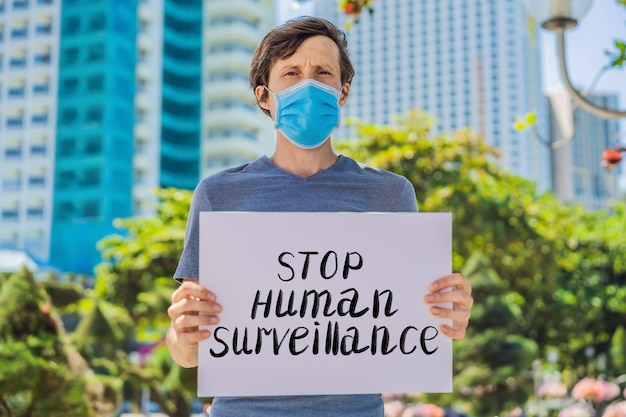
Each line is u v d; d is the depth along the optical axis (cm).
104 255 1708
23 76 6128
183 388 983
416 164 1599
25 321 623
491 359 947
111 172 5878
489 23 10762
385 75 11062
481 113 10638
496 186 1712
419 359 245
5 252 2342
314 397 239
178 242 1605
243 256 243
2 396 598
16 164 6066
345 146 1656
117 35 6012
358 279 246
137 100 6116
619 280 1997
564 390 1216
